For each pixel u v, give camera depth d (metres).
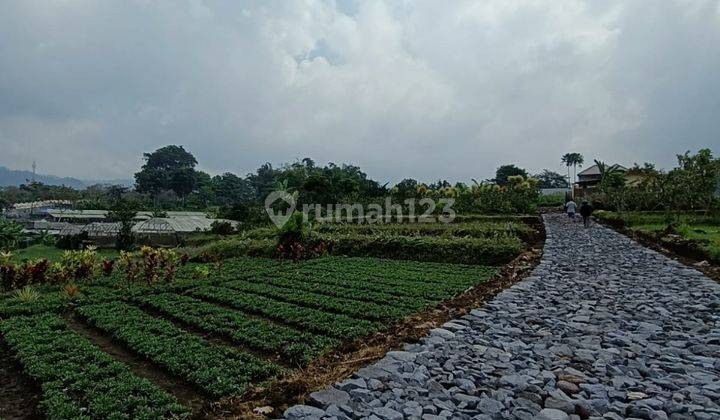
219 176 85.56
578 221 28.50
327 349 6.23
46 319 7.82
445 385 4.58
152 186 80.88
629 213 25.61
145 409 4.45
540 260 13.30
